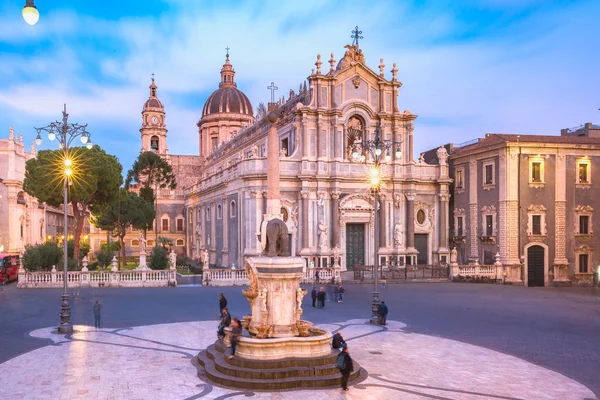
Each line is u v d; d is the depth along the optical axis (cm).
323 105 5697
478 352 2261
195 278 5338
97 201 6294
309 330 2103
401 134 6003
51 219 9262
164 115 10419
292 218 5575
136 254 9319
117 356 2133
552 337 2584
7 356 2125
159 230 9419
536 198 5394
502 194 5378
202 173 10150
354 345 2380
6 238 7300
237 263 5819
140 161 8056
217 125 10212
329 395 1662
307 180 5562
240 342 1892
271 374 1766
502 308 3531
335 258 5188
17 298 3838
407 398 1636
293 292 2025
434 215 6162
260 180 5481
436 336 2594
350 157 5869
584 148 5488
